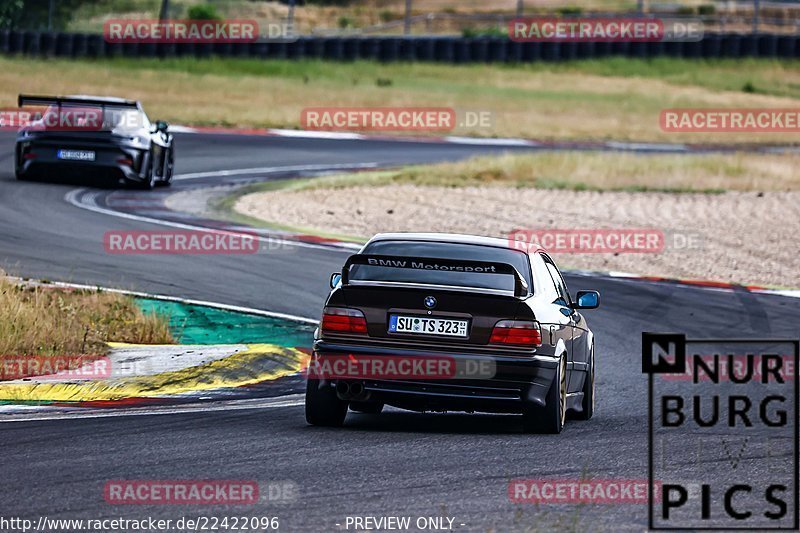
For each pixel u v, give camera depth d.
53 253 65.56
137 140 89.69
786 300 66.94
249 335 50.00
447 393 31.50
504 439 31.52
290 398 38.69
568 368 34.47
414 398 31.62
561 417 32.94
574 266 75.81
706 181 116.50
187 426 32.28
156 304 55.06
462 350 31.45
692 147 156.38
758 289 70.56
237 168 114.81
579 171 118.50
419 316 31.67
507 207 98.69
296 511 22.73
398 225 87.50
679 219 96.12
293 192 101.19
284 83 187.62
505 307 31.61
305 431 31.92
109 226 75.69
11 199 82.38
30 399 36.94
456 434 32.41
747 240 88.00
